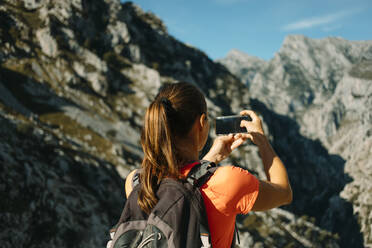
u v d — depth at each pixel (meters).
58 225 62.22
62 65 133.62
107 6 189.62
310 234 152.38
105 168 95.56
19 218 56.72
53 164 77.88
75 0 163.88
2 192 57.25
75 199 71.75
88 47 153.88
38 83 118.31
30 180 64.94
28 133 79.25
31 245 55.72
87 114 122.56
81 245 63.22
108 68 150.88
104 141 112.12
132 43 183.75
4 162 63.28
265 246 121.81
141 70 169.00
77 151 92.25
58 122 107.94
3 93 102.00
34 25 140.88
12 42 126.62
